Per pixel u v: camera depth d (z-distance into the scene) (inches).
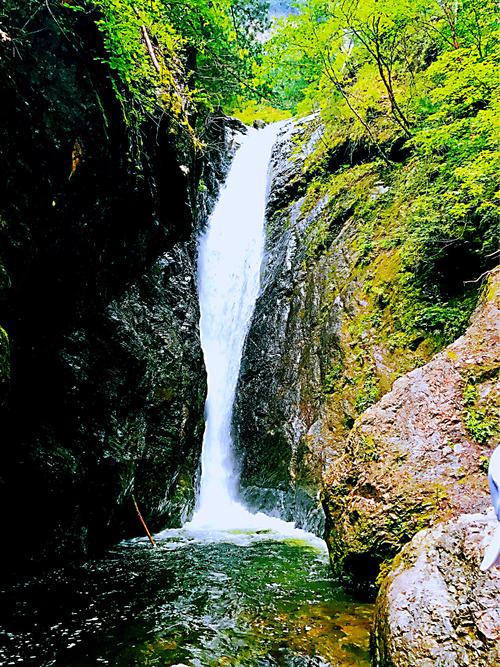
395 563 143.7
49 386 228.5
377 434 201.2
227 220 639.1
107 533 273.3
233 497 416.2
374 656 128.0
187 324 399.5
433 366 212.1
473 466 177.3
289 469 365.4
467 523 132.8
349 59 488.4
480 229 315.6
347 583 192.1
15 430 210.1
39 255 176.1
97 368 269.7
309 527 314.2
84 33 176.7
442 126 316.2
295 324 456.1
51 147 163.9
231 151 713.0
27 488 211.5
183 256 440.5
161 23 254.1
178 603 181.0
